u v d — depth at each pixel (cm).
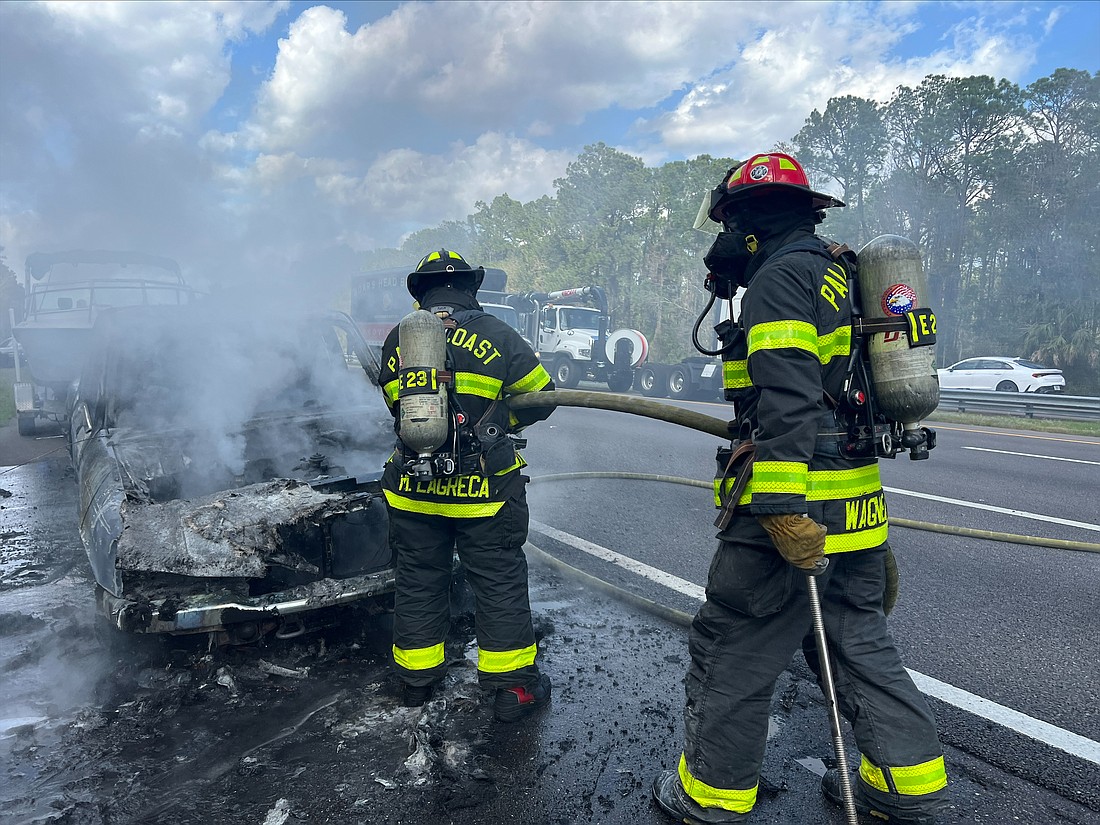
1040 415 1266
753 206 181
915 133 3200
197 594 241
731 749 176
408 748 222
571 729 234
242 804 197
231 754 220
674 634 309
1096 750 225
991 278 3338
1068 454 836
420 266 258
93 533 273
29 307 898
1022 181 3075
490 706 247
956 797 202
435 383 219
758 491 159
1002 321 3050
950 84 3139
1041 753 223
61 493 588
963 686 267
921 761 176
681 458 743
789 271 163
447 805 196
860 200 3341
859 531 173
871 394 171
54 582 375
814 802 199
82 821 191
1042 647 301
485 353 232
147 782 206
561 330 1928
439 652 245
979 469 719
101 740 227
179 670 266
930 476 679
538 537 446
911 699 178
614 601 346
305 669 269
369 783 205
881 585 183
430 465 223
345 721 237
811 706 249
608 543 435
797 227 179
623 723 238
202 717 240
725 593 173
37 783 206
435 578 244
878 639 180
